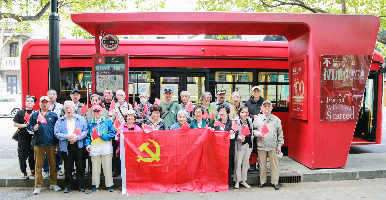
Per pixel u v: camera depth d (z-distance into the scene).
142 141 4.82
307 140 5.90
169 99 5.68
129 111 4.87
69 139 4.56
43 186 5.10
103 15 5.55
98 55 6.16
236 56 7.48
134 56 7.23
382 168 5.83
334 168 5.81
